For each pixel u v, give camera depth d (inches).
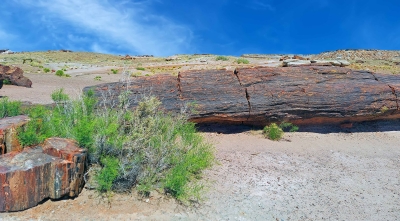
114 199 174.7
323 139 332.8
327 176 239.9
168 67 1274.6
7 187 151.8
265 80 347.6
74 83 722.2
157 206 173.3
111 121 224.1
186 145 243.8
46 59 1797.5
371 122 375.6
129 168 192.9
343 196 206.4
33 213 156.3
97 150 193.5
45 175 161.6
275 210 181.6
